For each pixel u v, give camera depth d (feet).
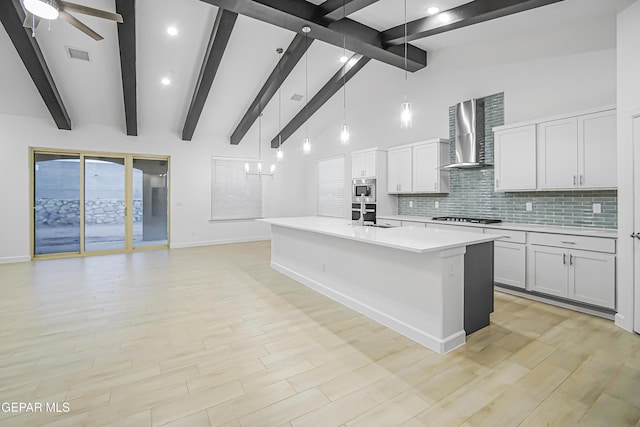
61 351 8.11
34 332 9.20
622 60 9.02
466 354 7.91
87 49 14.53
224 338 8.84
